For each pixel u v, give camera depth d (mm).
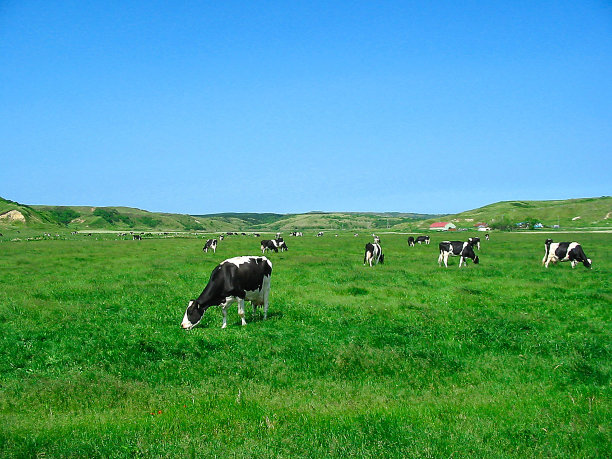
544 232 114188
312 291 19094
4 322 13125
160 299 16859
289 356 10273
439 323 13359
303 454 5469
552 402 7480
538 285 20406
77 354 10172
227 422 6488
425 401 7609
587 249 45500
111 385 8078
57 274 24578
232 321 13992
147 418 6648
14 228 116625
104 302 16031
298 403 7391
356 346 10609
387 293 18703
